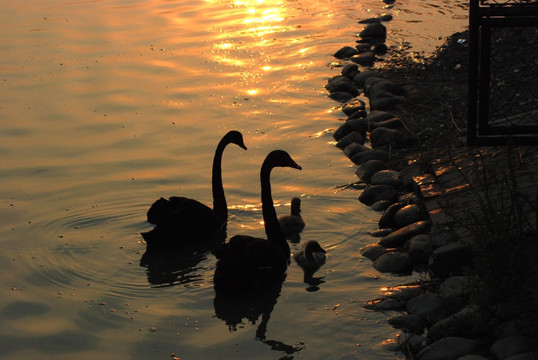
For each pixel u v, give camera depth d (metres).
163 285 8.84
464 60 16.50
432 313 7.83
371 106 14.62
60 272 9.12
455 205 9.49
